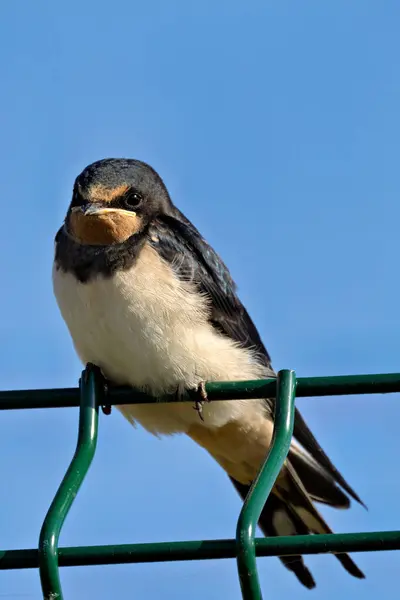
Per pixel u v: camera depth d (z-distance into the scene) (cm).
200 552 567
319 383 642
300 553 563
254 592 557
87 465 627
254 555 559
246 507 574
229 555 568
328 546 565
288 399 636
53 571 562
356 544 561
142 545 573
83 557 571
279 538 567
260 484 590
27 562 580
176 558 568
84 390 663
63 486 605
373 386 637
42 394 668
